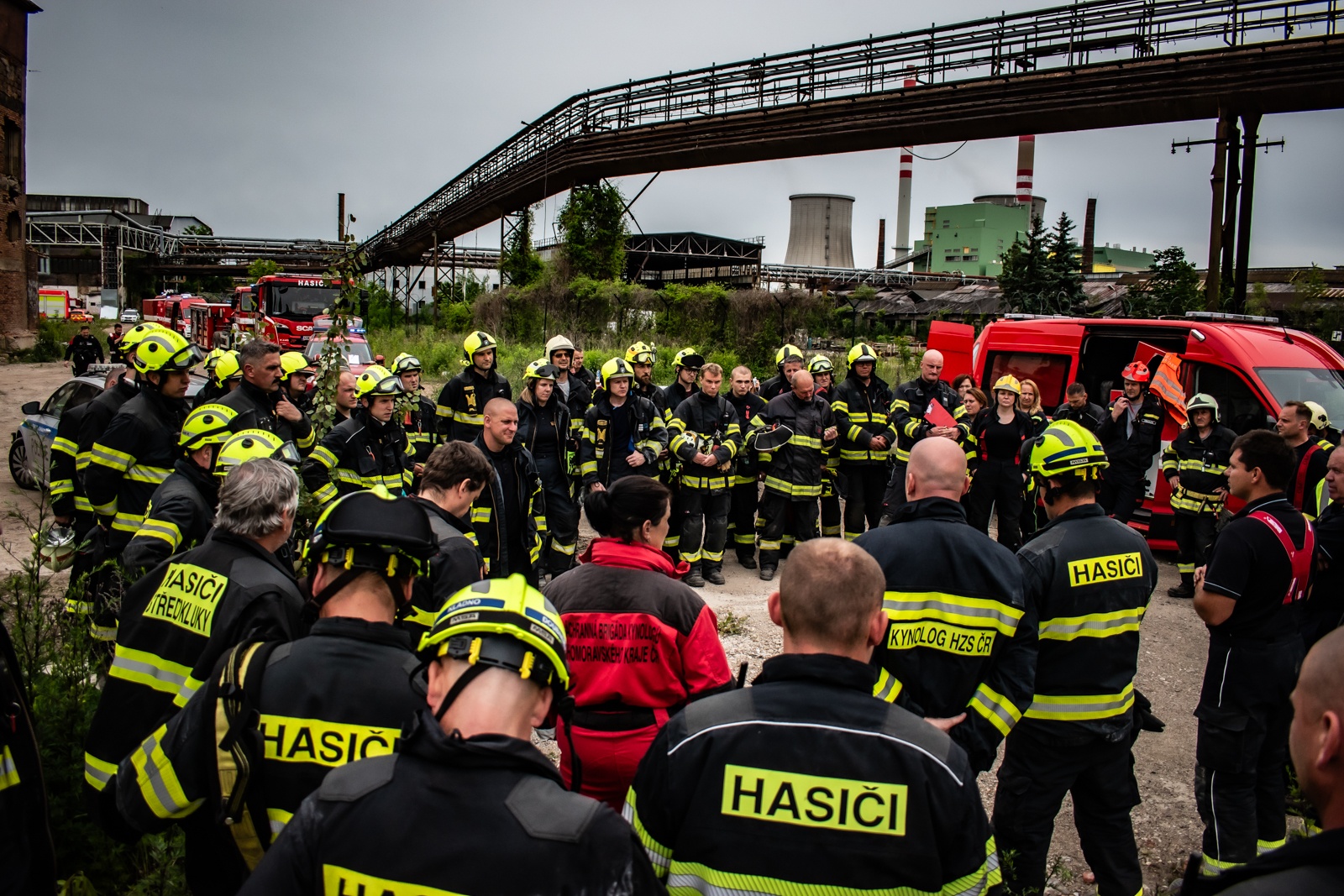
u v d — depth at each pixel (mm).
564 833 1457
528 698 1593
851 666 1963
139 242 69000
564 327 26922
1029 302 34312
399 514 2205
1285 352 9195
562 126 30125
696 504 7992
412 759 1543
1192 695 6094
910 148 23438
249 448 3645
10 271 33594
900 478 8531
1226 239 18359
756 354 24094
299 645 2107
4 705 2146
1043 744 3250
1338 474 4250
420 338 31156
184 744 2020
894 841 1814
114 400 5367
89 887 2928
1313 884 1281
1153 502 9359
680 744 1949
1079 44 20328
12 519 8906
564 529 7391
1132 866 3377
